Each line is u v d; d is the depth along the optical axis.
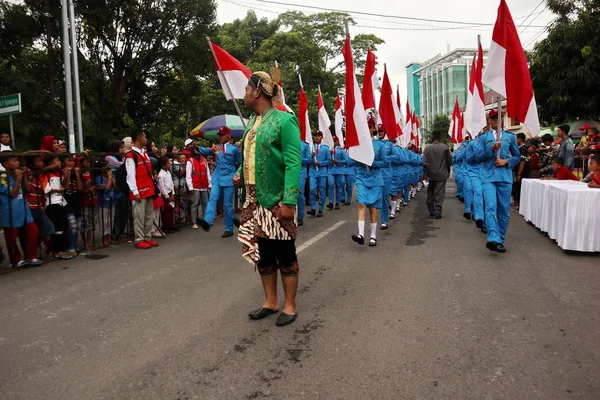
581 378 2.89
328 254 6.50
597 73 15.72
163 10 17.84
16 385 2.94
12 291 5.04
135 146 7.49
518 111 6.16
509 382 2.84
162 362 3.21
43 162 6.46
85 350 3.44
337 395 2.72
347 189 13.69
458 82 74.75
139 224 7.39
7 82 14.27
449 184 25.23
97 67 17.58
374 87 9.65
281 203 3.77
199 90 20.81
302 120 10.58
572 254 6.30
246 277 5.37
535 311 4.05
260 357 3.25
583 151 12.81
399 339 3.51
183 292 4.82
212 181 8.10
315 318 3.98
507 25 6.16
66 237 6.73
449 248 6.79
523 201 10.12
